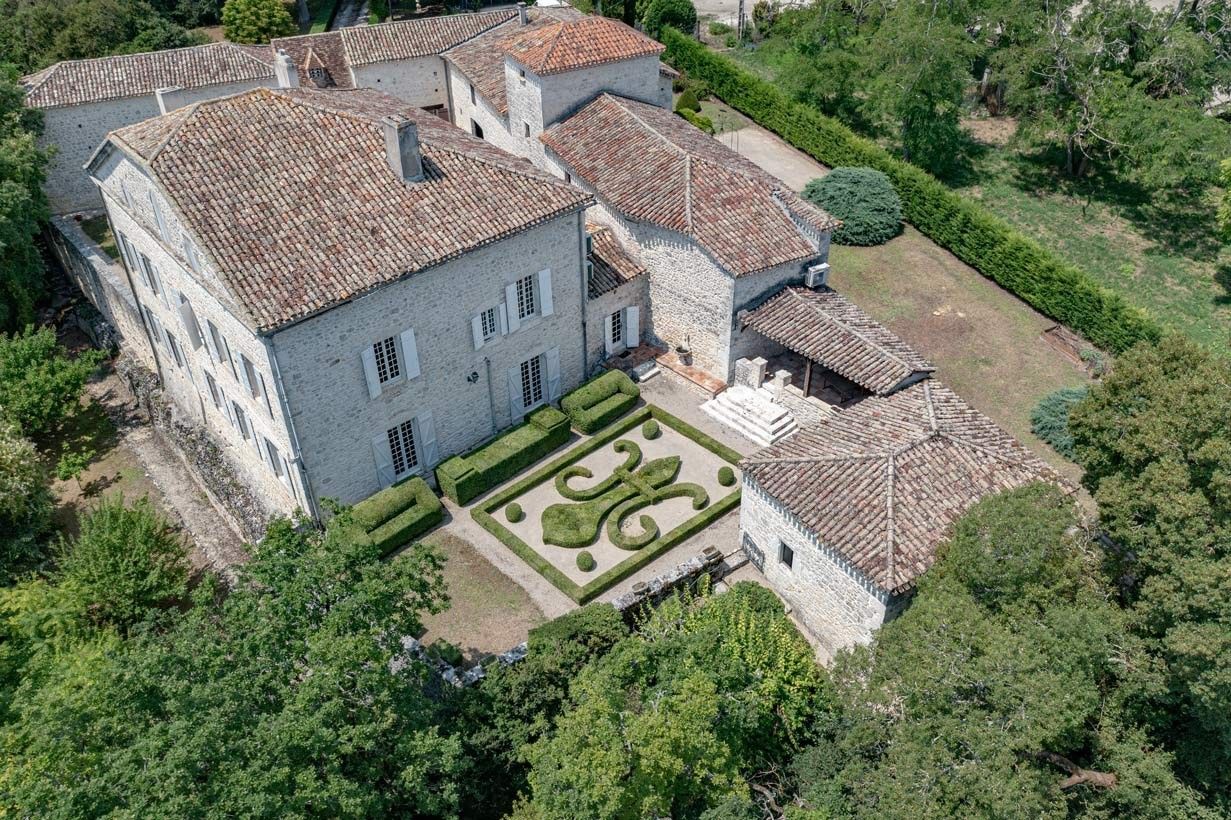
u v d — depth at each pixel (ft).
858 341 125.90
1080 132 181.57
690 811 82.33
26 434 146.51
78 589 110.01
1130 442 85.25
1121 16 181.88
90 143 183.42
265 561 87.97
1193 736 85.35
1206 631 74.90
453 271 118.21
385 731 80.38
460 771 81.51
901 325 157.79
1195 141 166.81
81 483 144.05
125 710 75.66
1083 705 73.97
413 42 201.16
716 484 127.75
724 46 258.37
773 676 88.53
